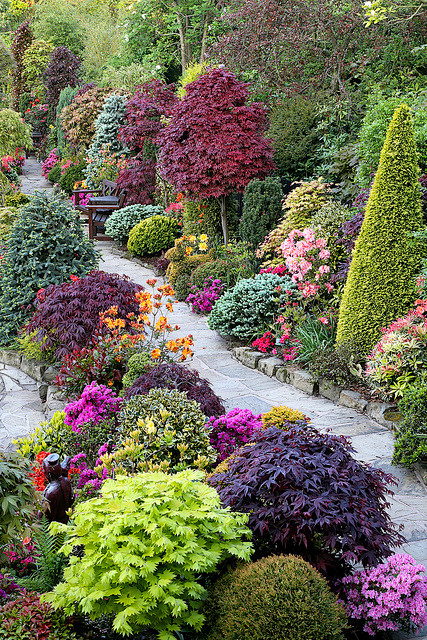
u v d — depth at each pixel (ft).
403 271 20.26
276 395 21.01
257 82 42.01
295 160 37.32
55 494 11.09
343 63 36.76
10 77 90.94
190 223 38.17
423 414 15.40
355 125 35.78
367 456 16.15
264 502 9.89
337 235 25.21
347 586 9.71
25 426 19.98
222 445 13.85
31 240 26.58
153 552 8.10
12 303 26.86
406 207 20.11
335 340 22.58
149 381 16.14
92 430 15.23
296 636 7.88
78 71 83.20
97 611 8.16
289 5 37.04
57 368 23.81
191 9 63.36
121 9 88.69
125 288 23.72
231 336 27.25
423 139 23.80
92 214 47.73
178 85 59.41
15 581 9.68
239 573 8.85
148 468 11.82
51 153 75.41
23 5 109.50
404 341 18.67
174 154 34.65
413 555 11.82
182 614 8.40
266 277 27.17
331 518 9.25
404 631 9.91
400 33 35.09
